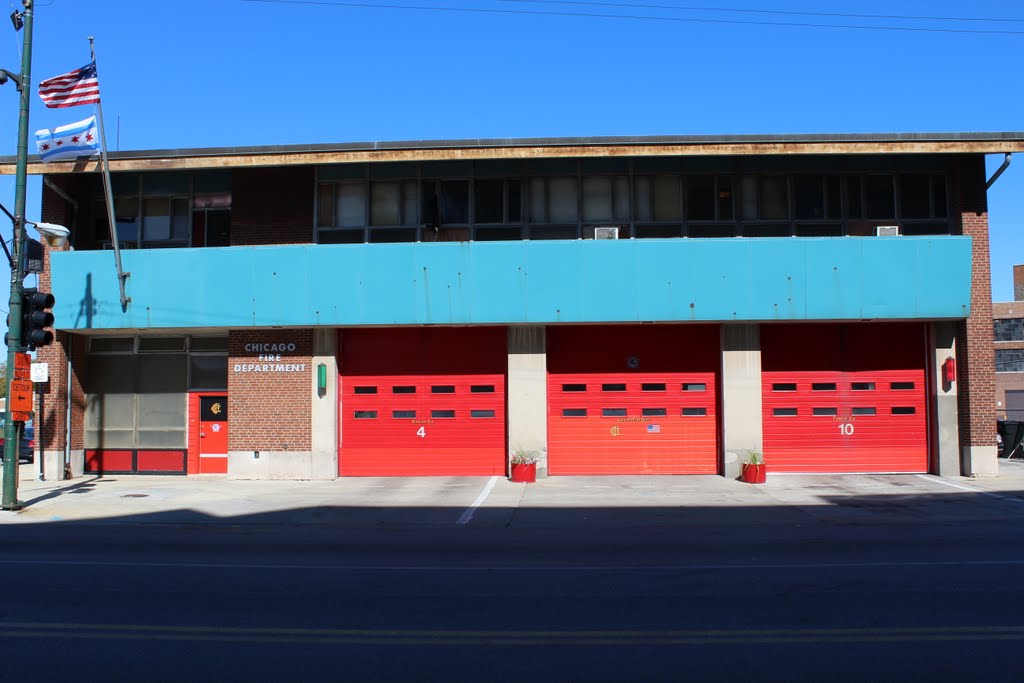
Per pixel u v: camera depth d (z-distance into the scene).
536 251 18.97
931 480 18.80
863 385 19.95
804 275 18.69
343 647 6.43
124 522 14.48
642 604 7.85
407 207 20.36
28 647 6.46
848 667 5.89
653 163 20.28
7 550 11.47
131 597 8.23
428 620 7.27
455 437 20.20
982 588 8.48
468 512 15.31
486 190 20.39
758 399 19.47
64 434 20.38
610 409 20.08
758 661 6.04
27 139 15.98
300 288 19.27
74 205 21.16
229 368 20.16
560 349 20.17
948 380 19.53
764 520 14.21
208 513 15.30
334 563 10.28
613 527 13.63
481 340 20.30
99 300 19.69
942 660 6.04
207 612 7.58
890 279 18.62
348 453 20.25
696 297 18.77
